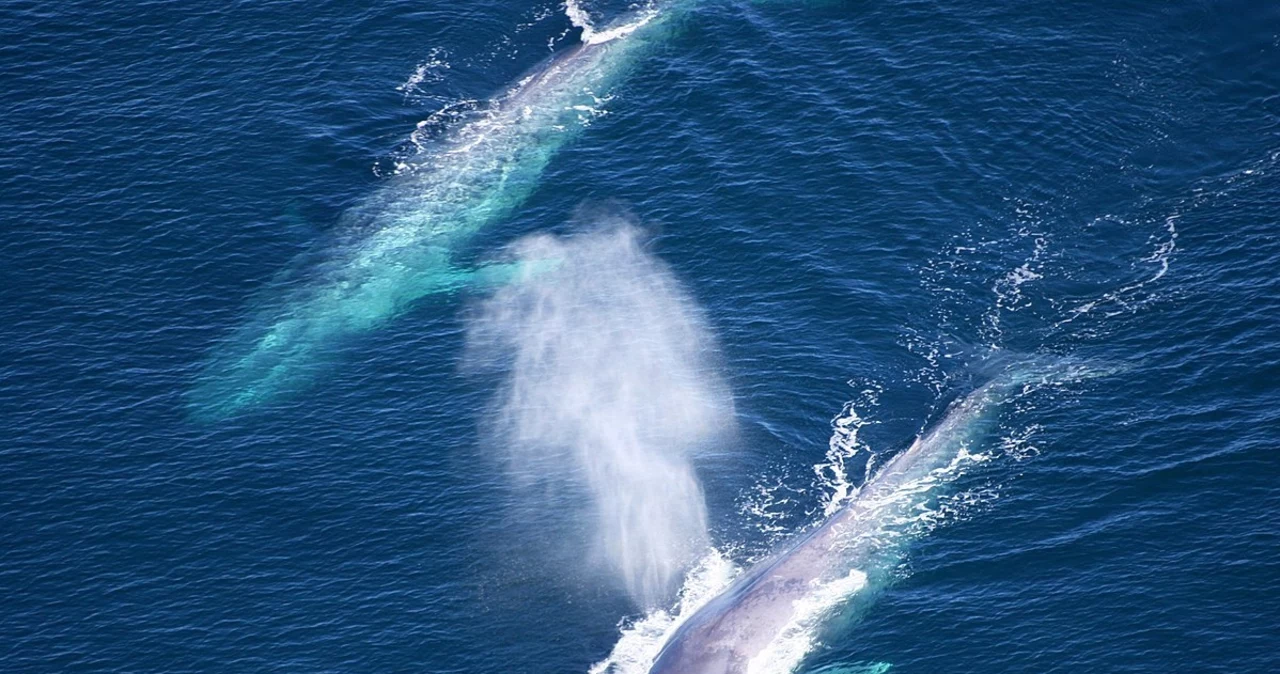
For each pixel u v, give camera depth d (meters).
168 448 110.88
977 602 98.12
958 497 104.38
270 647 98.19
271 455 110.38
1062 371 112.31
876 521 103.25
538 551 104.12
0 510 106.56
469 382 116.00
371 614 100.19
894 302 119.19
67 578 102.44
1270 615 95.19
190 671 96.88
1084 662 94.00
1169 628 95.19
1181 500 102.56
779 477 108.12
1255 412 107.62
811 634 97.25
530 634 99.12
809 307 119.62
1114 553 99.88
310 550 104.19
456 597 101.38
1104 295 118.06
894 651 96.06
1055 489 104.19
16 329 119.44
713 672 95.25
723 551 103.81
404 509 106.88
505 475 109.19
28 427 112.19
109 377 115.94
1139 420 108.06
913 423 110.69
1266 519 100.75
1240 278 117.62
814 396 113.19
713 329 118.81
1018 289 119.19
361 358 117.81
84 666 97.25
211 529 105.50
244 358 117.56
